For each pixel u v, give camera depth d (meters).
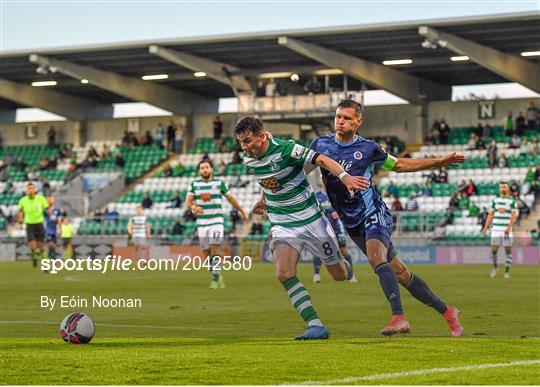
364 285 30.25
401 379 10.29
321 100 65.31
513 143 63.53
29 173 73.06
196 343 14.19
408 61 63.00
